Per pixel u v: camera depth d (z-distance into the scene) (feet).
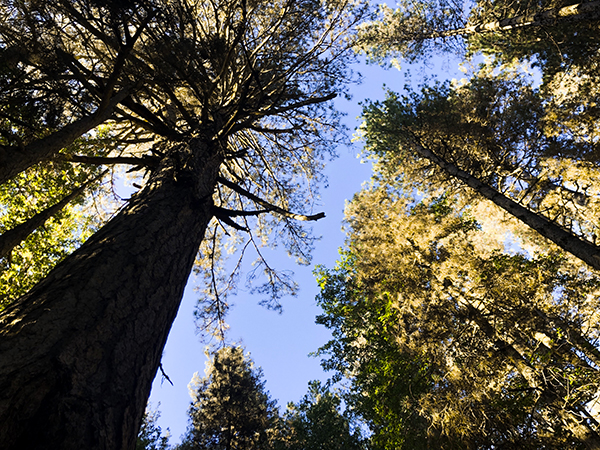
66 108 12.40
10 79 10.34
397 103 38.50
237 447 50.52
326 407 43.11
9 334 5.36
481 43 40.98
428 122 34.04
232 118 15.65
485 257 30.63
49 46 10.66
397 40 40.14
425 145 36.27
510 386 23.09
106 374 5.78
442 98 35.45
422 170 37.40
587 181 25.81
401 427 25.72
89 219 28.07
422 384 26.53
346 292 39.63
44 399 4.73
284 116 27.25
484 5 35.29
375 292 31.99
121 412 5.65
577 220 28.27
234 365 58.08
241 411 52.85
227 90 24.21
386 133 38.47
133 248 8.52
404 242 32.42
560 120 26.81
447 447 21.72
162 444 47.09
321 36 25.86
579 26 30.99
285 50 24.84
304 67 25.57
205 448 50.31
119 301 7.05
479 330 24.38
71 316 6.09
